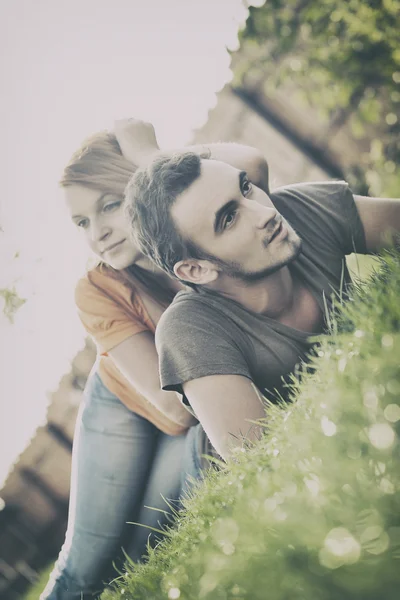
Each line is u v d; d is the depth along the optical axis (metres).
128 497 2.51
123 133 2.43
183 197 2.03
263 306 2.06
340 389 1.14
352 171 2.98
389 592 0.70
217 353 1.96
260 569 0.90
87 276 2.45
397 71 2.97
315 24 2.93
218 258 2.04
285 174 2.94
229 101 2.87
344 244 2.19
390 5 2.95
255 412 1.90
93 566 2.60
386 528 0.77
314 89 2.96
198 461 2.36
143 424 2.48
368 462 0.92
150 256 2.14
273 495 1.06
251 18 2.88
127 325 2.38
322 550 0.75
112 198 2.39
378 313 1.43
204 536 1.32
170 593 1.13
